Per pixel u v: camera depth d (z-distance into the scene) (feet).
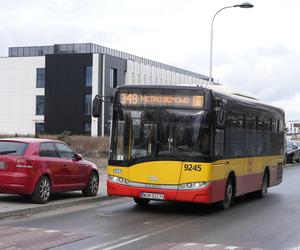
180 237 33.06
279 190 68.95
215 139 43.14
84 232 34.12
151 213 44.39
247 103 52.16
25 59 265.75
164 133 42.96
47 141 47.78
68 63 250.78
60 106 251.60
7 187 44.11
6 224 36.94
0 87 271.08
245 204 52.65
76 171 50.80
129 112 43.91
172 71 307.78
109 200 53.67
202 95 42.73
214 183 43.24
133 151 43.42
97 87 245.45
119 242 30.89
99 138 135.03
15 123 268.41
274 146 63.26
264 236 33.99
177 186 42.27
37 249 28.32
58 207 46.52
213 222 39.99
